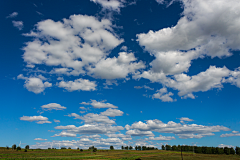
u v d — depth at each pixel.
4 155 126.44
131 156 135.88
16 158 105.50
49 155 140.38
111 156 137.62
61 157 120.50
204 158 124.94
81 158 113.38
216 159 121.25
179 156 136.00
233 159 125.69
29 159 99.62
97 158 115.00
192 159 117.25
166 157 125.94
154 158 119.12
